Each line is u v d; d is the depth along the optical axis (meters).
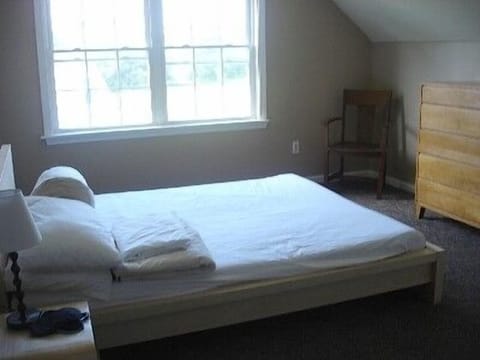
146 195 3.57
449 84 3.85
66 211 2.42
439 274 2.83
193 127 4.89
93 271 2.23
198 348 2.52
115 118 4.77
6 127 4.40
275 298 2.53
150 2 4.63
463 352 2.44
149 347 2.53
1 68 4.29
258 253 2.58
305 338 2.58
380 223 2.95
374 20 4.99
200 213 3.18
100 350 2.41
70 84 4.59
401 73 5.10
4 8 4.21
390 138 5.33
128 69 4.72
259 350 2.49
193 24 4.85
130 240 2.52
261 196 3.51
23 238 1.74
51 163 4.57
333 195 3.52
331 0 5.15
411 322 2.71
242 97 5.15
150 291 2.34
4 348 1.71
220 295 2.39
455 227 4.12
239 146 5.14
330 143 5.45
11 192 1.76
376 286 2.73
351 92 5.26
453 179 3.90
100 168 4.71
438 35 4.53
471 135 3.69
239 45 5.02
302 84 5.25
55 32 4.47
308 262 2.56
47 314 1.88
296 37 5.12
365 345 2.51
